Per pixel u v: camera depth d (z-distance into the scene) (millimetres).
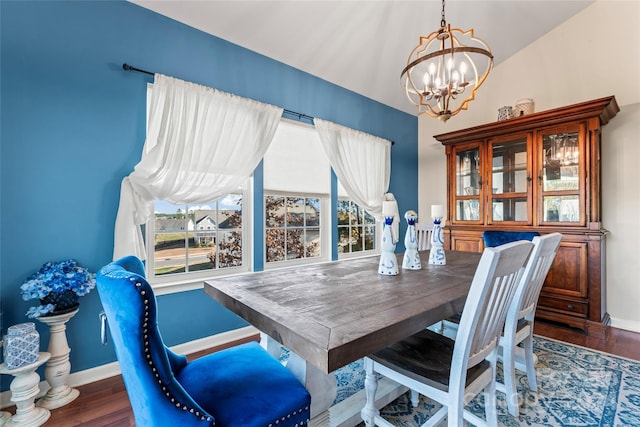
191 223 2402
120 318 738
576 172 2633
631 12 2645
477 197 3295
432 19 2695
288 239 3039
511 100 3389
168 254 2285
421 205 4355
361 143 3514
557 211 2742
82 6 1865
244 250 2680
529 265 1388
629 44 2658
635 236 2646
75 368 1829
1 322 1619
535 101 3203
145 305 728
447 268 1782
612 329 2648
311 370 1103
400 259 2129
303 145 3119
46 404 1605
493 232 2705
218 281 1469
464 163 3438
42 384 1722
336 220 3400
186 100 2172
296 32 2516
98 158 1922
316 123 3057
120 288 736
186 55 2258
